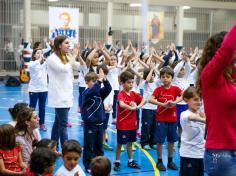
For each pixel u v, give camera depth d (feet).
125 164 18.69
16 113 13.28
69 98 17.06
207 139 7.24
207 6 69.51
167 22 67.62
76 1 62.18
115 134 25.16
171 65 24.32
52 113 32.50
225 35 7.21
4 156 12.10
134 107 17.15
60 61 16.70
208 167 7.22
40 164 9.90
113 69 27.37
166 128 17.78
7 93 44.50
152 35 59.52
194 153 13.07
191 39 69.77
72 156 11.10
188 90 12.74
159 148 17.88
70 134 24.62
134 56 30.04
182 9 67.67
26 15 58.85
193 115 12.67
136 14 65.41
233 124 6.98
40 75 24.48
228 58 6.51
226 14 71.36
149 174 17.19
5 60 59.62
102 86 17.49
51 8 34.22
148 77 21.57
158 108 17.87
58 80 16.79
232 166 6.94
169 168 18.15
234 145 6.95
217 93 6.88
